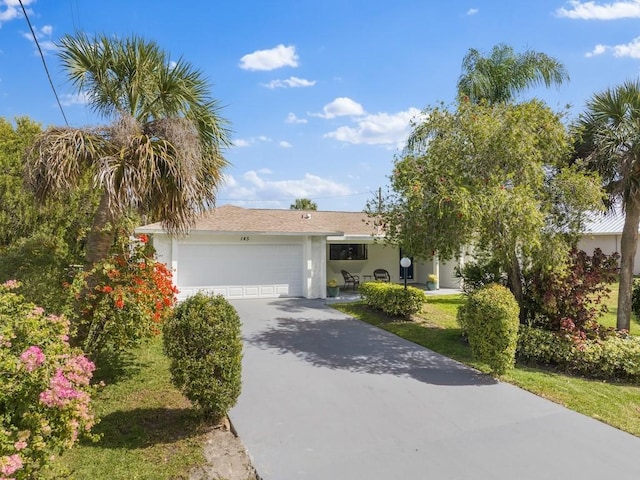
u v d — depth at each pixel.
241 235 14.84
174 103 7.59
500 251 8.51
